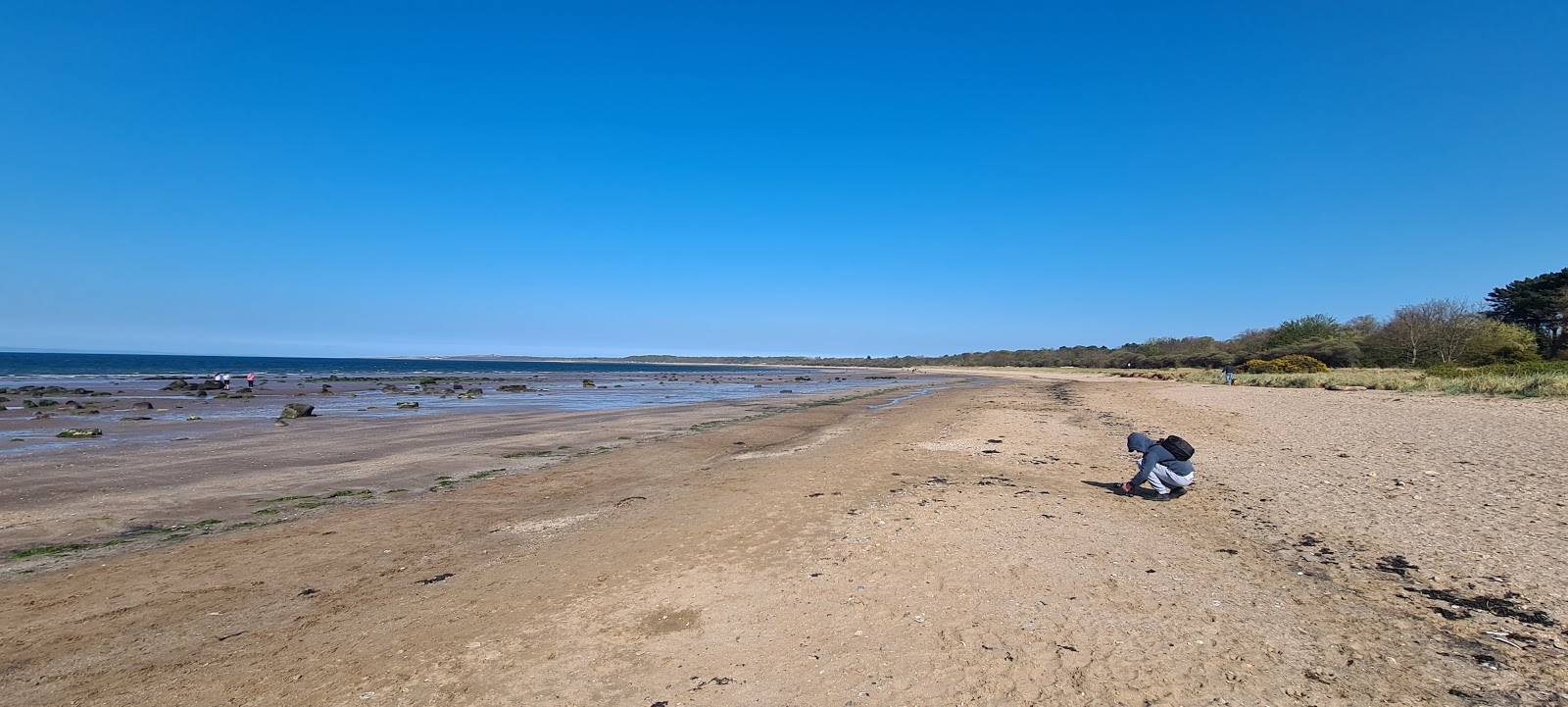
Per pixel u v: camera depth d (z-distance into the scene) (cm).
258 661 458
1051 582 556
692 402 3278
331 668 443
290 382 4966
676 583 578
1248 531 713
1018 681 401
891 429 1792
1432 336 4338
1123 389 3659
